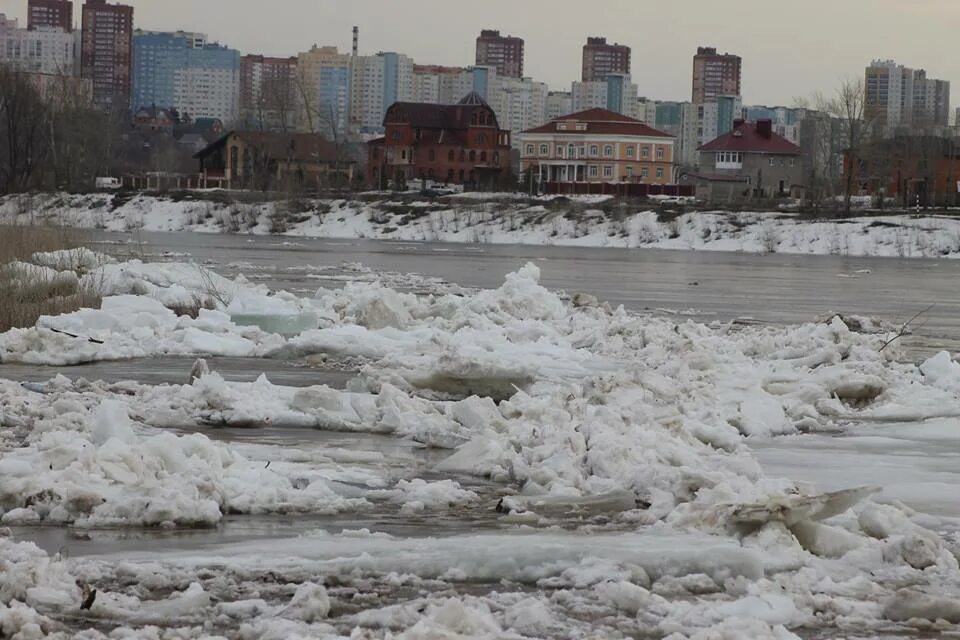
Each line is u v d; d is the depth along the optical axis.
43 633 10.25
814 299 56.88
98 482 14.54
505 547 12.49
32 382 23.75
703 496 14.45
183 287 38.44
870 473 17.72
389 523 14.33
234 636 10.38
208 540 13.30
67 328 30.14
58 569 11.61
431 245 111.69
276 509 14.69
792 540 13.19
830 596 11.84
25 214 102.75
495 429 19.45
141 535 13.48
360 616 10.73
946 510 15.55
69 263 42.69
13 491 14.16
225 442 18.62
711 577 12.27
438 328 33.16
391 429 20.14
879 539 13.61
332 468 16.84
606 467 16.25
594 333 32.12
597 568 12.16
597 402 20.89
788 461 18.64
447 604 10.35
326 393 21.03
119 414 16.73
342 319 34.25
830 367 26.70
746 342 30.95
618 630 10.76
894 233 111.12
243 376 26.11
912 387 25.28
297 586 11.74
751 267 85.38
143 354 28.94
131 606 10.98
